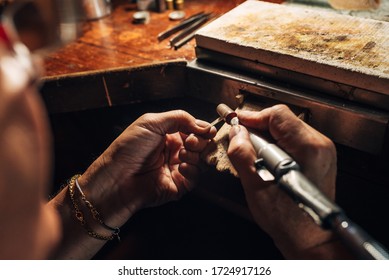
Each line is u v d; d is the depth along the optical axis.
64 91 1.17
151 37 1.36
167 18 1.50
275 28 1.03
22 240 0.30
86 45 1.34
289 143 0.68
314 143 0.65
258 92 0.97
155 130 0.90
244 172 0.66
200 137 0.88
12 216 0.29
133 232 1.39
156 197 0.95
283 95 0.93
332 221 0.49
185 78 1.11
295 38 0.97
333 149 0.66
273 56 0.93
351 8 1.26
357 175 0.97
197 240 1.35
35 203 0.31
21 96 0.28
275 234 0.67
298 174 0.57
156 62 1.11
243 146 0.66
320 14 1.08
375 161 0.93
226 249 1.30
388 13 1.21
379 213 0.98
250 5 1.17
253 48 0.95
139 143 0.89
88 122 1.41
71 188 0.89
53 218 0.36
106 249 1.34
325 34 0.97
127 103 1.21
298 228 0.64
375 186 0.95
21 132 0.28
